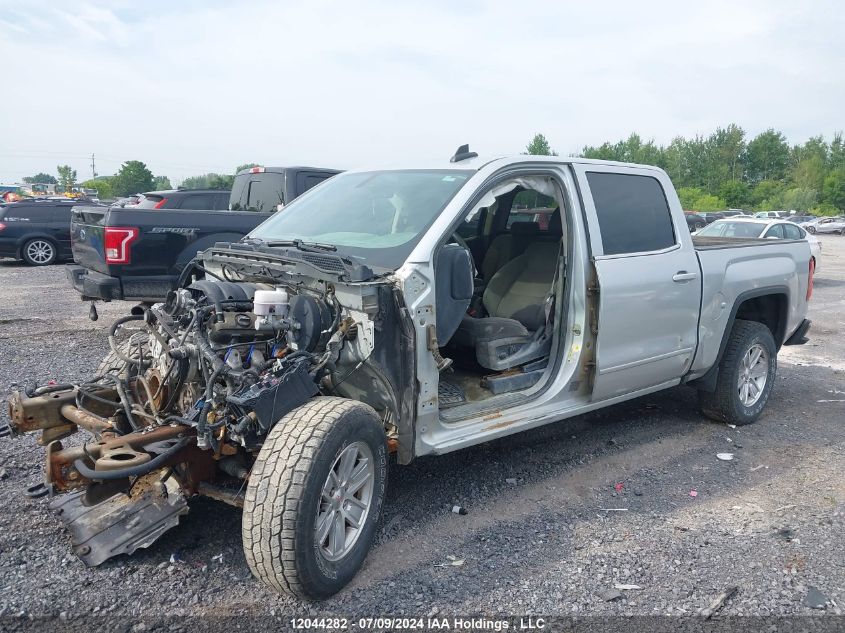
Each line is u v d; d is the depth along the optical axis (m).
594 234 4.51
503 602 3.18
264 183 10.12
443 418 3.87
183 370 3.37
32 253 17.73
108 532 3.47
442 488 4.42
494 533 3.84
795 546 3.74
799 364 8.34
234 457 3.54
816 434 5.69
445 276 3.71
